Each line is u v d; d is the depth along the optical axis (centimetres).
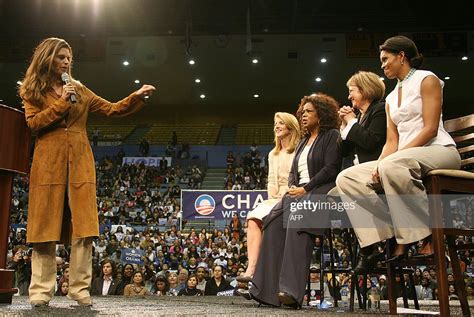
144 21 1627
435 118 209
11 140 270
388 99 235
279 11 1559
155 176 2033
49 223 246
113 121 2417
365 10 1547
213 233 1076
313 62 1830
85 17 1605
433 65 1786
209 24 1634
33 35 1659
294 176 306
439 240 186
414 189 194
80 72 1947
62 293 671
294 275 265
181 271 781
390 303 209
